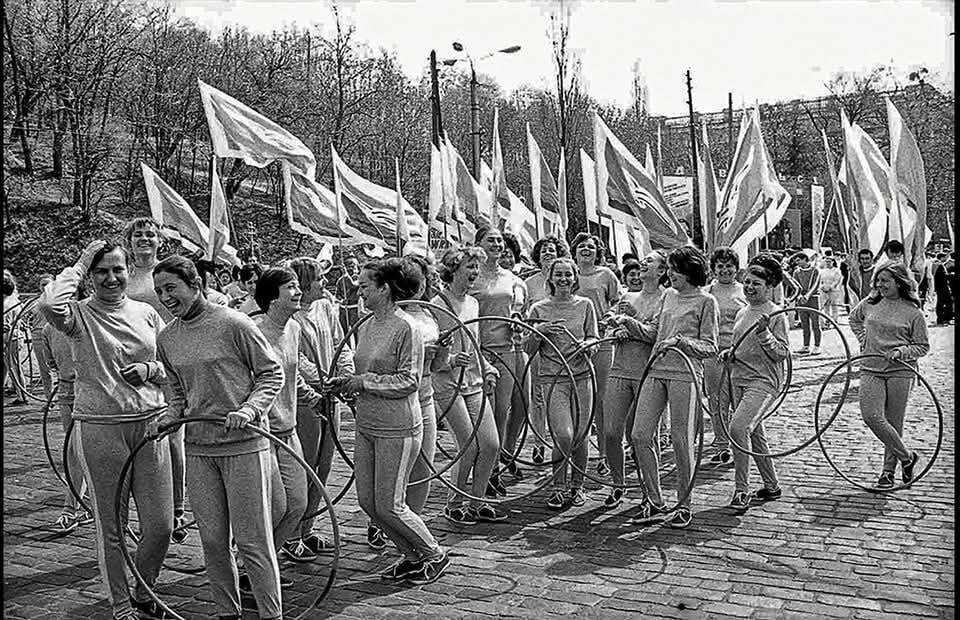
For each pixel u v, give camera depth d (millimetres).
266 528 4824
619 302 7699
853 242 15445
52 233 28875
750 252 25797
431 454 6238
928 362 16656
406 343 5578
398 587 5613
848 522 6793
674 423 6785
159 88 31547
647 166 24641
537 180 15852
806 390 13438
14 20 28766
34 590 5707
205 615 5289
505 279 8367
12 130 30922
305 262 6430
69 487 6387
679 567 5871
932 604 5168
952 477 8055
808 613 5078
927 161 31625
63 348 6551
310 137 31484
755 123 16281
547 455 9312
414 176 33875
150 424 4824
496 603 5316
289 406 5684
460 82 33969
